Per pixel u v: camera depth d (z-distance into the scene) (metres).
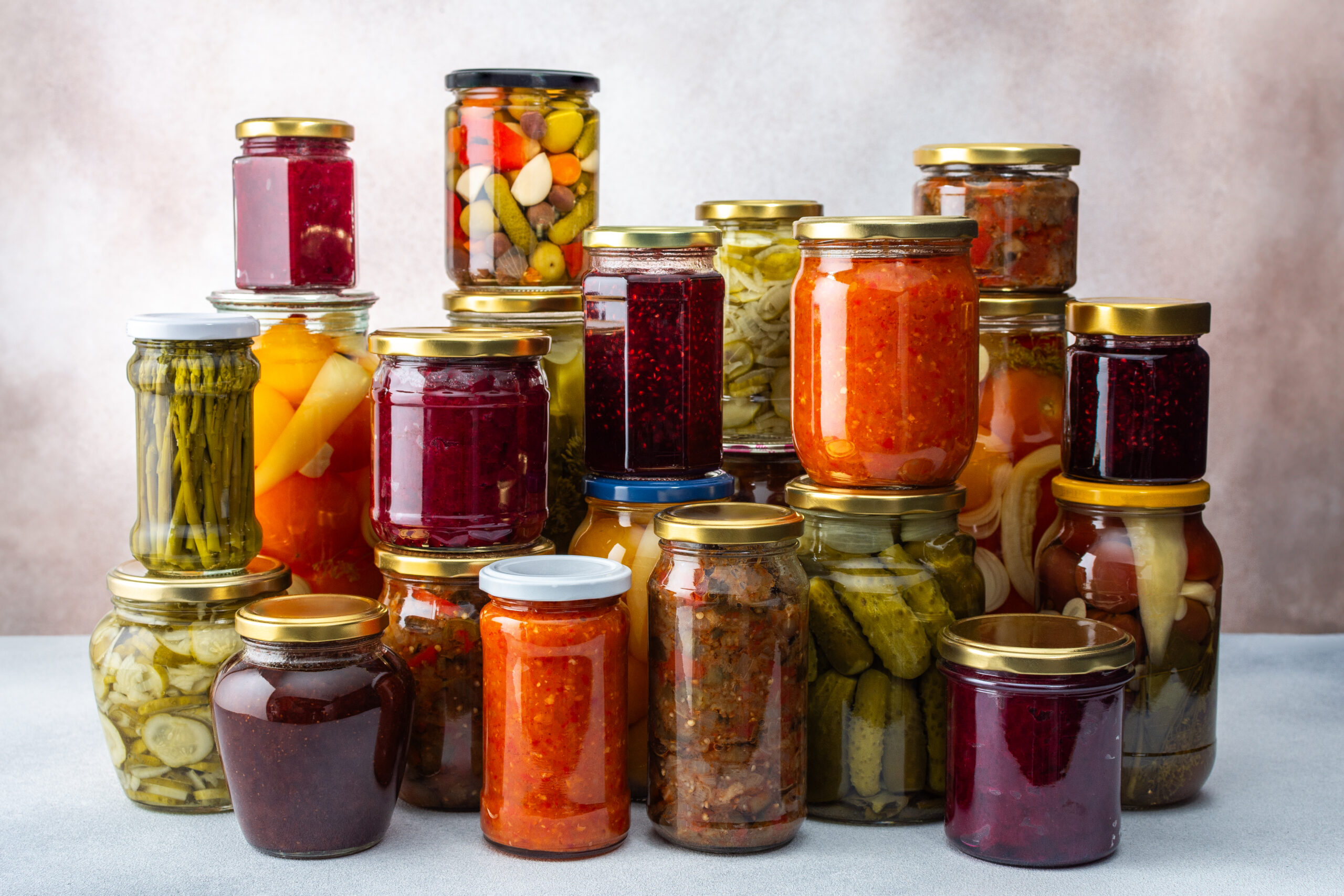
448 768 1.20
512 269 1.35
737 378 1.41
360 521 1.35
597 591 1.06
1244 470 1.97
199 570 1.19
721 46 1.92
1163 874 1.07
